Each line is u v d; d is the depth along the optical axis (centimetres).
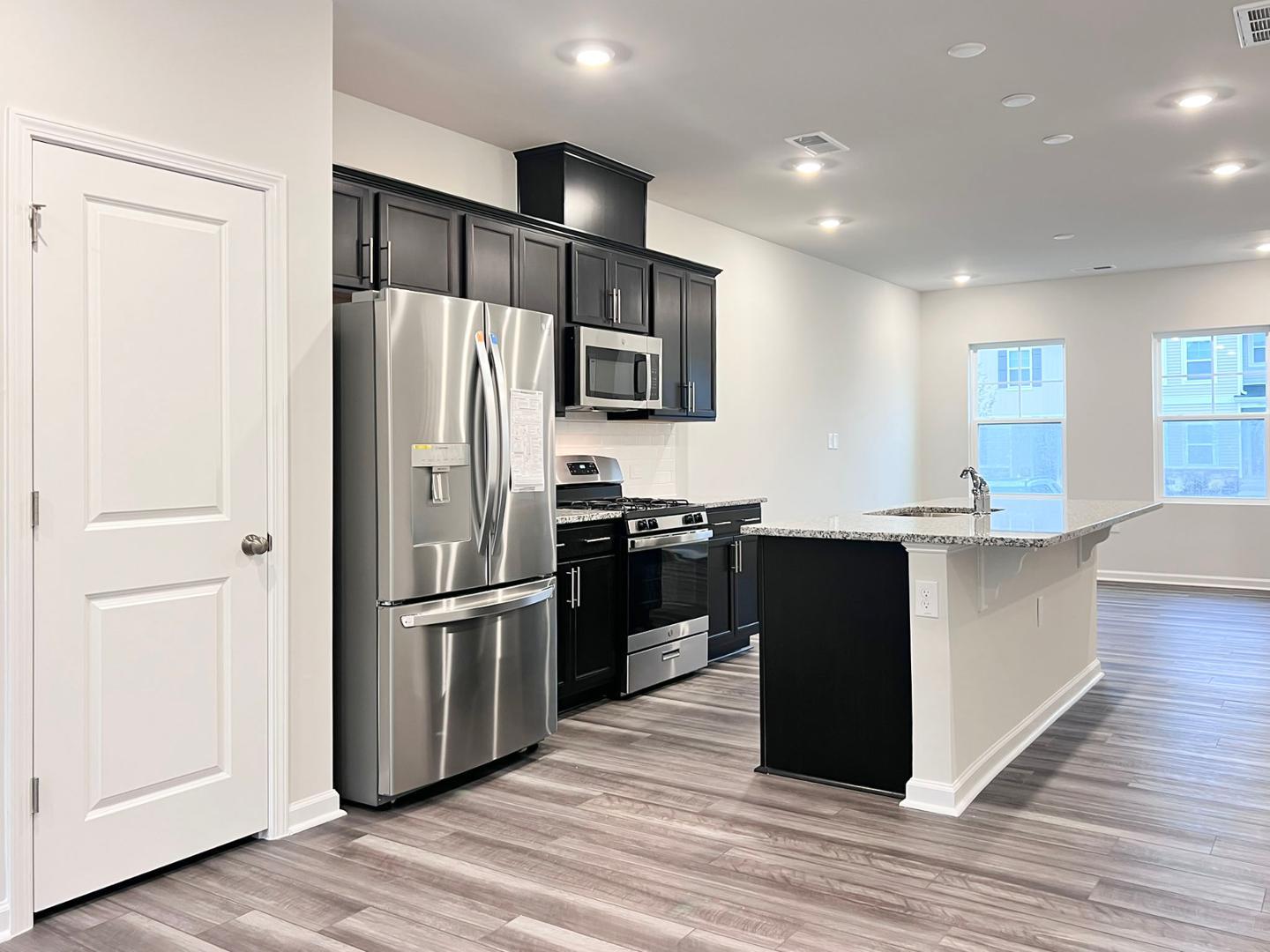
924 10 331
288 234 295
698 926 232
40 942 226
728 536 546
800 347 732
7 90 229
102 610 250
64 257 240
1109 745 378
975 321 899
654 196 569
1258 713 422
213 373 275
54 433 238
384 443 311
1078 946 221
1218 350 801
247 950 222
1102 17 337
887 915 237
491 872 265
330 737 310
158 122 260
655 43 357
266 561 289
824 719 337
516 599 353
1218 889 250
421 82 391
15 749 230
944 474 916
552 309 451
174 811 265
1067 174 529
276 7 292
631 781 341
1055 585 424
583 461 516
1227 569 793
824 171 521
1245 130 459
